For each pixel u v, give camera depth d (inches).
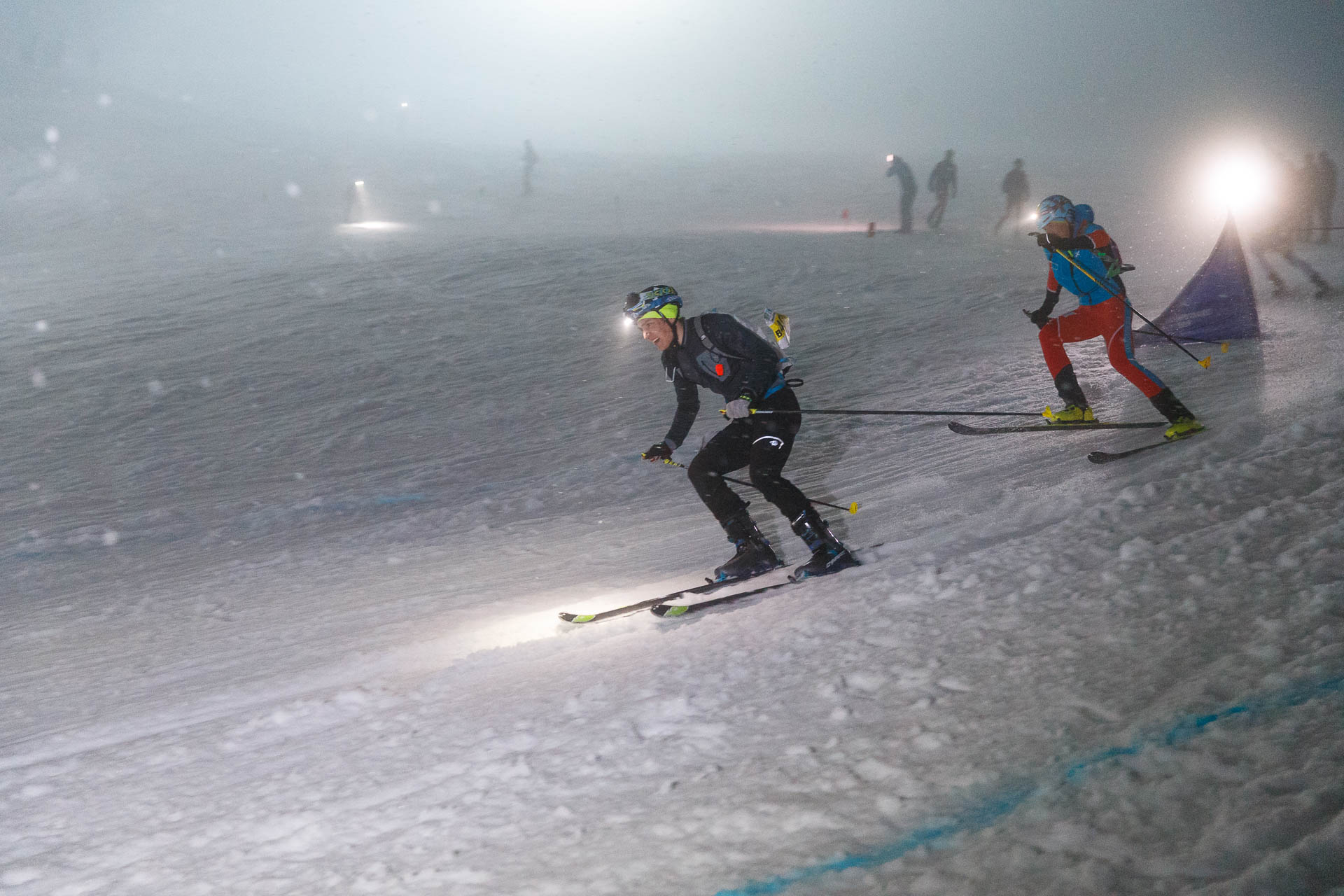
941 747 87.4
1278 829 62.7
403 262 822.5
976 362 404.5
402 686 149.2
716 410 410.0
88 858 103.6
